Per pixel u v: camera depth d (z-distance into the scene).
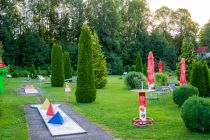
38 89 24.19
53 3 56.62
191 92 14.01
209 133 9.20
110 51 57.78
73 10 58.44
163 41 62.94
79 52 16.39
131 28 63.69
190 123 9.29
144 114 10.50
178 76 28.31
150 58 17.84
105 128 10.20
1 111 12.84
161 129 9.83
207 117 9.00
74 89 24.39
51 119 10.88
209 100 9.42
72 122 11.05
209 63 50.56
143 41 63.09
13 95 20.14
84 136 9.20
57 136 9.23
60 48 26.48
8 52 48.03
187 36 69.88
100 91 22.91
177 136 8.90
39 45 50.59
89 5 58.59
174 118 11.66
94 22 58.06
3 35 47.25
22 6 54.62
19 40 50.22
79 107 14.73
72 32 58.09
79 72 16.31
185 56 27.22
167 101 16.75
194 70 17.20
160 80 25.47
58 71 26.22
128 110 13.58
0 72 21.67
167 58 63.09
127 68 55.81
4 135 9.25
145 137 8.88
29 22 55.66
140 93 10.52
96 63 24.89
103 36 57.62
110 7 58.06
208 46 68.50
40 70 46.53
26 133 9.54
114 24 58.59
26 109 14.37
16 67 46.59
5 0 49.19
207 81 17.52
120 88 25.39
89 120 11.55
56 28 57.88
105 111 13.42
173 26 72.38
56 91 22.62
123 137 8.97
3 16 48.78
